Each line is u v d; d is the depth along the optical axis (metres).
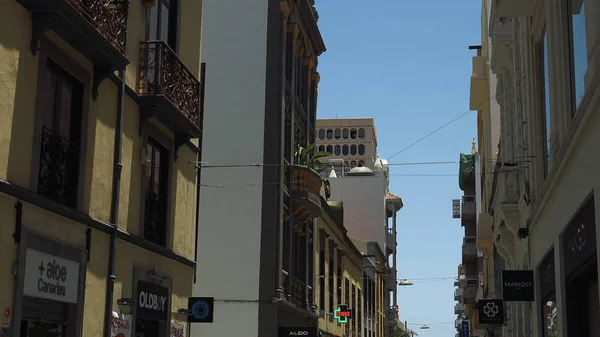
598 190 9.74
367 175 68.44
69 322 12.84
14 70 11.23
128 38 15.33
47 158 12.30
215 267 27.88
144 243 15.76
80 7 12.29
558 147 13.26
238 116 28.89
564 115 12.66
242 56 29.34
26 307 11.68
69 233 12.75
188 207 18.78
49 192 12.36
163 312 16.92
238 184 28.42
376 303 62.16
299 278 33.06
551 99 13.71
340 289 45.03
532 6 16.34
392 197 77.06
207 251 28.03
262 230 27.91
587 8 10.62
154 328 16.89
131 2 15.49
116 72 14.73
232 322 27.38
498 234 23.41
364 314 55.25
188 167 18.81
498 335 34.34
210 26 29.72
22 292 11.20
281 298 27.98
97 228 13.73
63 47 12.62
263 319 27.16
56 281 12.23
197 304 18.94
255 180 28.34
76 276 12.91
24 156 11.45
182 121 17.05
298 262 32.84
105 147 14.16
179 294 18.08
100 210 13.95
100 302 13.84
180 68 17.08
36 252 11.63
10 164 11.09
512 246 22.28
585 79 10.62
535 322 17.78
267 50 29.31
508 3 16.38
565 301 13.37
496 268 32.06
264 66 29.16
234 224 28.12
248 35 29.47
